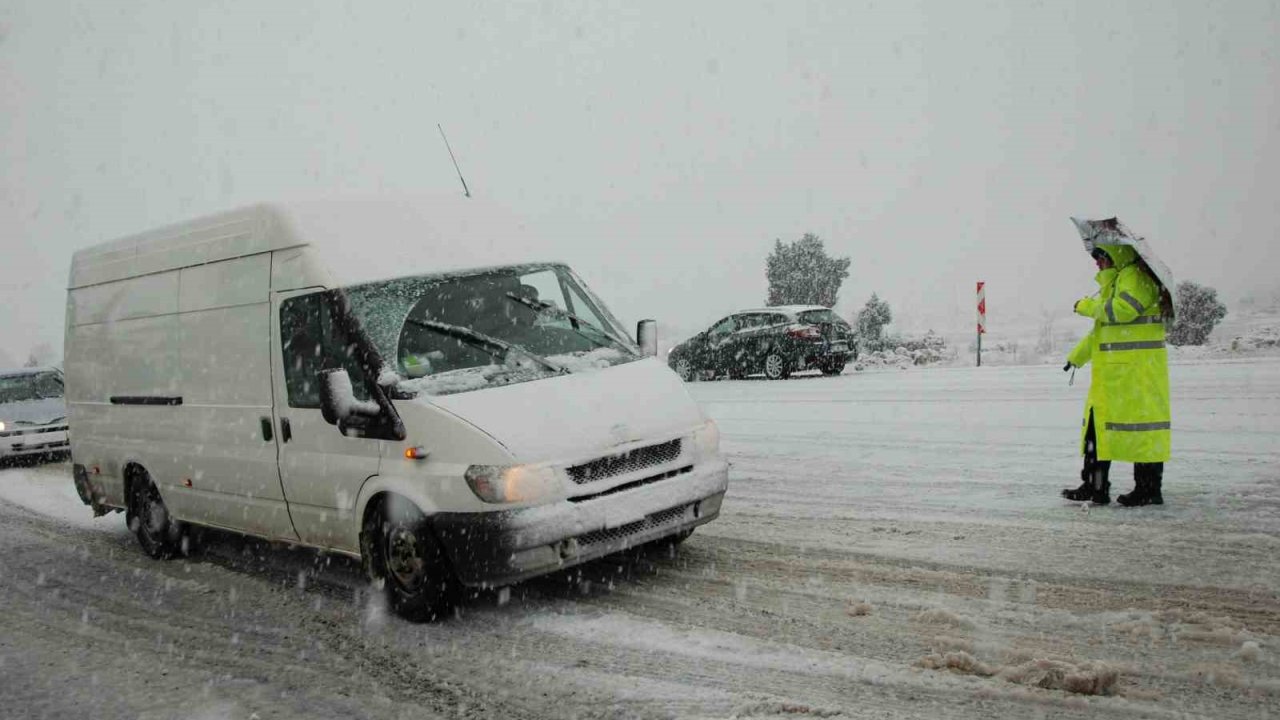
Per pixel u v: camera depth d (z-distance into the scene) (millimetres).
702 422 6277
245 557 8062
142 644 5938
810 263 27875
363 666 5242
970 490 7895
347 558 7715
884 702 4211
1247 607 4922
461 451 5531
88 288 9047
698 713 4281
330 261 6410
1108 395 6906
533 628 5590
